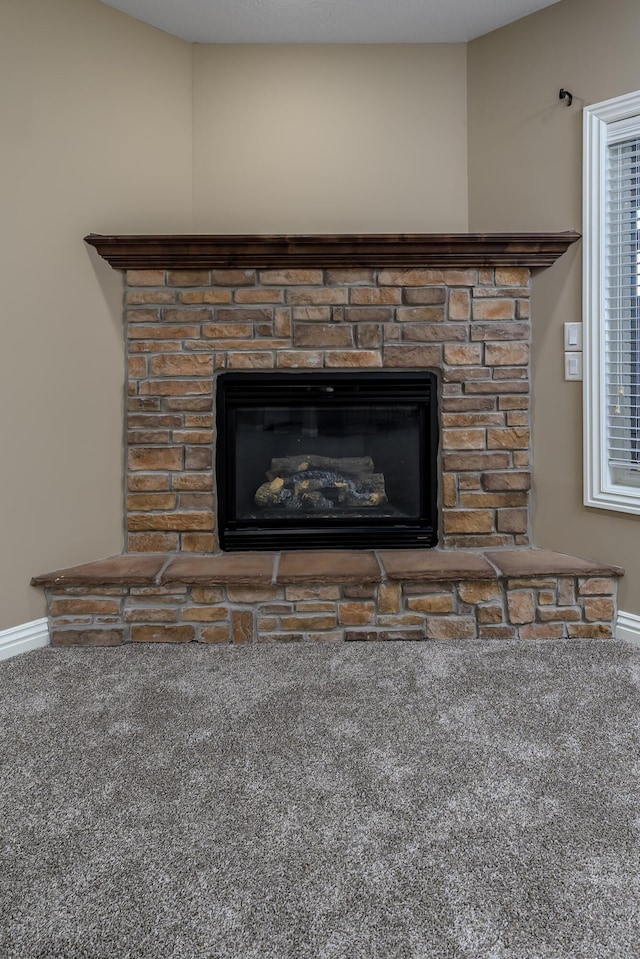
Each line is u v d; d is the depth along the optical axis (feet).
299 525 8.81
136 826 4.42
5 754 5.36
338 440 9.07
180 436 8.61
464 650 7.62
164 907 3.70
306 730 5.74
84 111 8.09
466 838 4.27
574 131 8.13
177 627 7.91
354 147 9.48
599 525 8.15
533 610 7.95
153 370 8.55
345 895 3.78
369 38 9.25
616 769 5.08
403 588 7.91
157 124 8.94
